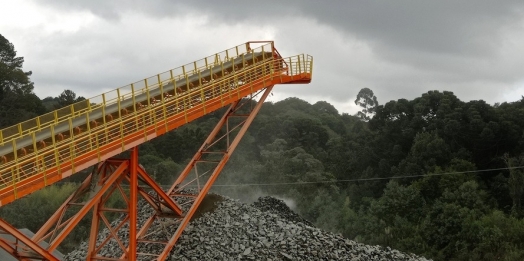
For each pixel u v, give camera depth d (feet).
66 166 125.29
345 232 318.65
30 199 329.52
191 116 152.15
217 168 167.32
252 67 169.89
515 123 392.06
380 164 412.16
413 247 287.28
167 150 432.25
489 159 389.19
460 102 420.36
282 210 221.66
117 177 138.62
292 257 164.35
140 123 143.64
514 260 254.88
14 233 120.57
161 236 177.37
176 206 160.04
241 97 165.89
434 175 349.20
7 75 453.99
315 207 340.39
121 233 196.44
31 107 430.20
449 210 293.84
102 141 137.80
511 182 341.41
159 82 158.81
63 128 137.90
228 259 164.35
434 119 412.36
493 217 291.58
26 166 125.70
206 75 171.01
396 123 431.84
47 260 126.93
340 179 428.97
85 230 296.92
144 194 157.17
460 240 281.13
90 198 137.59
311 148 475.31
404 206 324.60
